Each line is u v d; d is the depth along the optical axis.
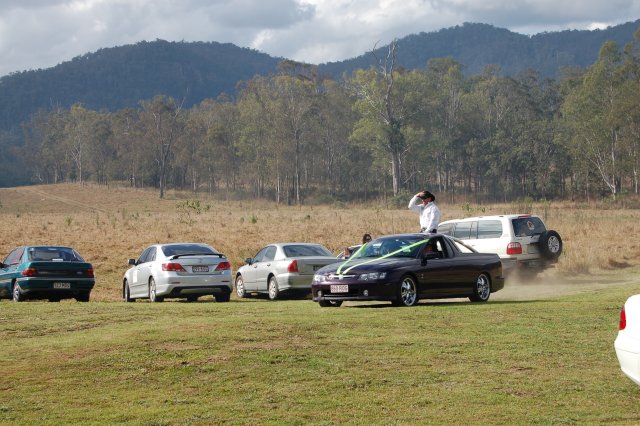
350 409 11.35
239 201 190.25
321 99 190.12
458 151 179.50
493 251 32.91
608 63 145.50
